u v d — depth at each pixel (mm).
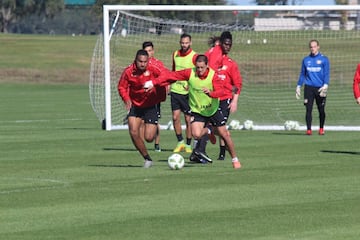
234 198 36031
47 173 44094
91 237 28719
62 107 102062
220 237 28672
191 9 72250
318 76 65438
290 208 33750
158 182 40688
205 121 45719
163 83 44500
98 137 64375
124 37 85062
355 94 50938
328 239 28281
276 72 122750
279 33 116125
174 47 99812
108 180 41469
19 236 28922
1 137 64500
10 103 109625
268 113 93000
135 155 52500
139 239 28469
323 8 71875
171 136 66062
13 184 40375
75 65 176750
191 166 46812
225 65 48750
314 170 44781
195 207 34000
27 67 173375
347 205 34375
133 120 45625
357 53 128500
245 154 52531
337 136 65000
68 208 33938
